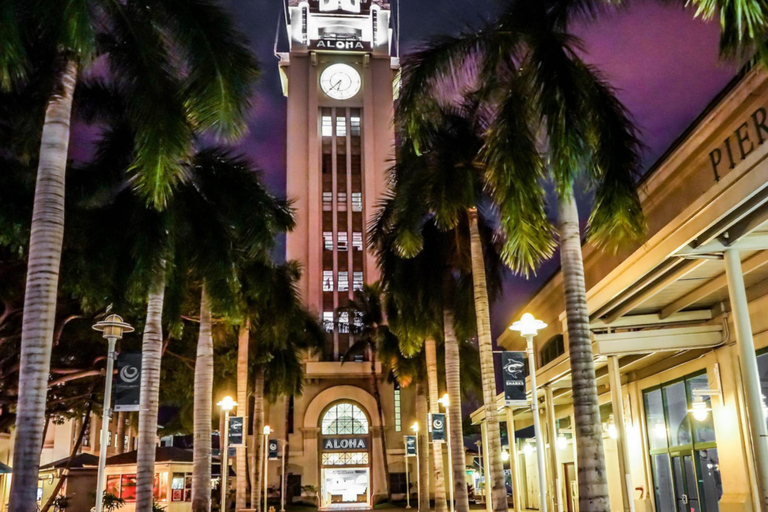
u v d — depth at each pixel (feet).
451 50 49.62
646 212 72.02
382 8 261.85
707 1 27.91
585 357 41.06
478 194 70.33
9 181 61.87
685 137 61.21
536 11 45.83
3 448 137.59
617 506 86.69
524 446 141.28
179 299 73.00
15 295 73.97
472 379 160.66
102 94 65.62
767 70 31.12
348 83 251.80
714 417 62.64
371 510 186.60
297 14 258.37
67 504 120.88
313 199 235.40
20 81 52.49
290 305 107.24
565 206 43.27
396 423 218.79
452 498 101.60
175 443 270.26
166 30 48.32
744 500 57.41
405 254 68.59
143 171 46.60
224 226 71.41
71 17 40.27
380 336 152.05
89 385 96.89
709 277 55.31
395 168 73.67
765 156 36.60
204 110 47.14
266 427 160.56
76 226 67.36
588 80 43.01
